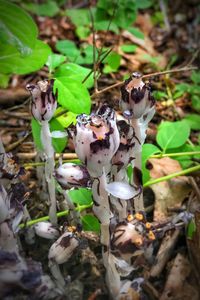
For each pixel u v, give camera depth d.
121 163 0.16
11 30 0.19
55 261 0.17
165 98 0.30
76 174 0.16
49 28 0.39
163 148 0.23
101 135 0.14
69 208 0.19
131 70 0.34
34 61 0.20
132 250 0.15
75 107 0.20
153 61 0.34
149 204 0.23
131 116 0.16
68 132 0.15
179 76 0.33
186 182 0.23
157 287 0.19
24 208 0.18
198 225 0.20
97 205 0.16
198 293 0.18
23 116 0.28
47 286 0.16
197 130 0.28
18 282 0.14
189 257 0.19
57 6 0.41
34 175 0.24
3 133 0.27
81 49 0.31
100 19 0.34
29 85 0.16
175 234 0.20
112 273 0.17
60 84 0.20
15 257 0.15
